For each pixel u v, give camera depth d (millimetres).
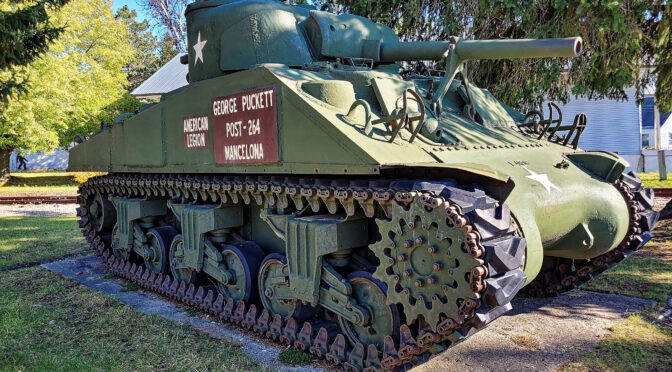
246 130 6324
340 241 5680
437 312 4605
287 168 5840
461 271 4359
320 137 5406
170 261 8484
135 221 9281
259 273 6883
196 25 8156
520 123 7879
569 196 6164
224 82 6664
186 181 7586
